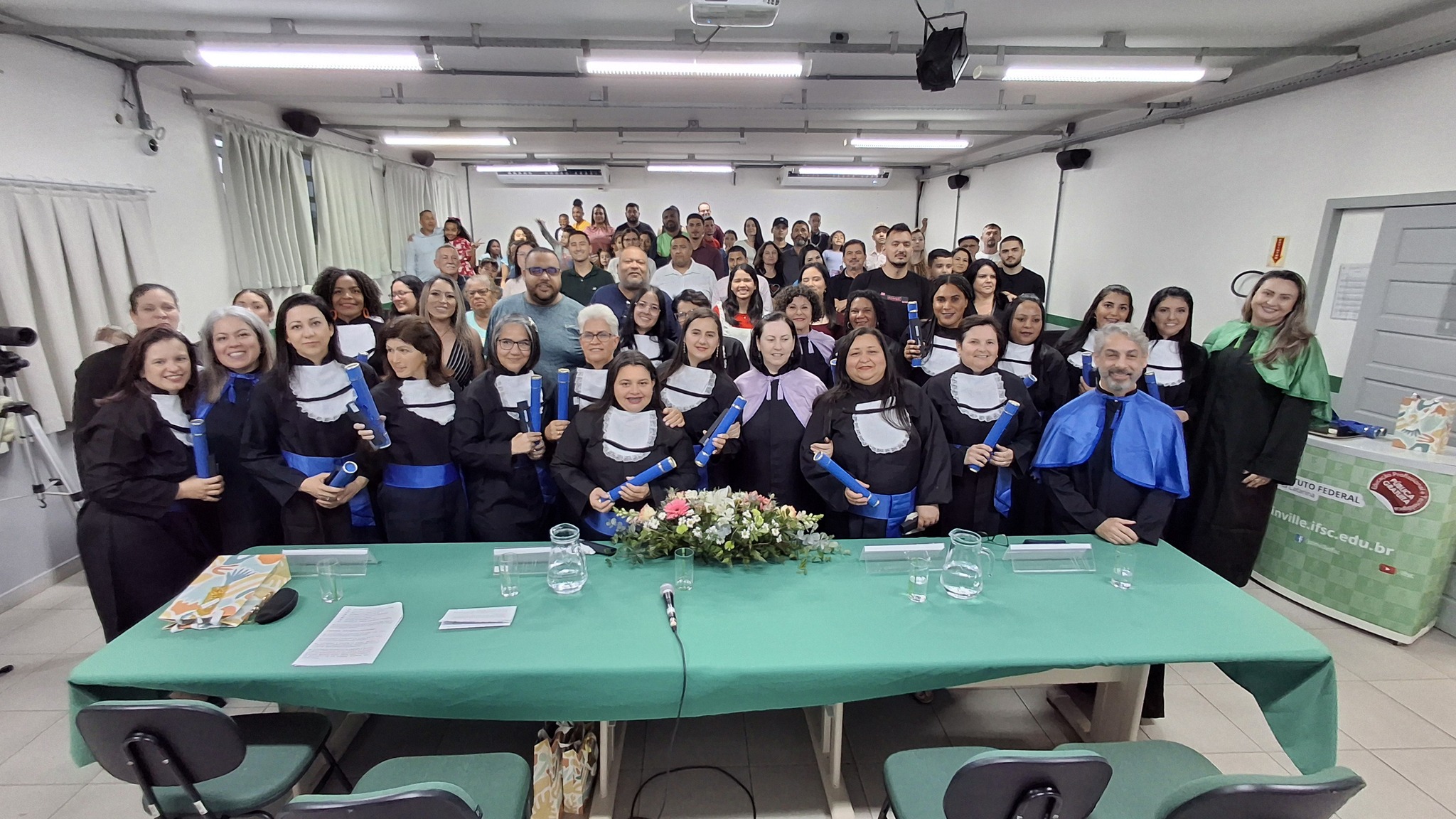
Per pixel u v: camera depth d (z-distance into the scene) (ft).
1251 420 9.21
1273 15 11.51
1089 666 5.36
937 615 5.80
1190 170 17.04
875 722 7.76
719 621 5.65
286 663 5.05
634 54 12.58
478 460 7.72
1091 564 6.70
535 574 6.45
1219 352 9.59
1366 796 6.79
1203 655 5.26
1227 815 3.83
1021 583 6.39
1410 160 11.49
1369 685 8.57
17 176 10.87
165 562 7.25
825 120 22.20
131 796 6.59
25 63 11.26
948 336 10.46
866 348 7.57
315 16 11.67
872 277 13.91
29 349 10.52
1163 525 7.23
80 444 6.97
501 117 21.38
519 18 12.00
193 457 7.39
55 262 11.02
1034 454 8.39
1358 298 12.57
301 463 7.59
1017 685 6.30
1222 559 9.64
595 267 14.87
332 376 7.61
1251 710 8.04
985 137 24.66
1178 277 17.60
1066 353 10.75
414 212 28.22
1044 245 24.68
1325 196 13.17
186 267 15.16
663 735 7.45
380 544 7.16
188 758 4.46
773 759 7.14
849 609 5.88
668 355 10.61
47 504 10.75
